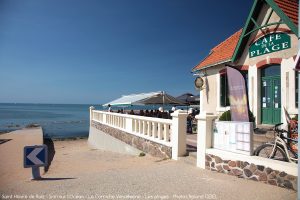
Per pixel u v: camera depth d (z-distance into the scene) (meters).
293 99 11.78
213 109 16.91
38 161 8.12
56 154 18.88
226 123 7.93
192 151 10.11
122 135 15.55
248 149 7.26
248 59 14.15
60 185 7.25
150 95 17.22
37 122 69.62
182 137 9.93
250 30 13.84
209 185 6.77
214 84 16.92
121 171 8.80
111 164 11.65
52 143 28.84
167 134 10.73
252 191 6.21
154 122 11.64
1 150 19.33
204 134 8.45
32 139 26.28
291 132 7.61
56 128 53.19
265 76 13.46
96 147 21.86
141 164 10.38
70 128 53.28
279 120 12.62
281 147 6.98
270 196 5.86
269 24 12.66
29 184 7.52
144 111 20.44
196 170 8.30
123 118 15.62
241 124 7.48
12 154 17.50
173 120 10.12
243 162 7.22
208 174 7.78
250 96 13.91
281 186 6.35
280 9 12.01
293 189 6.12
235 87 10.83
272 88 13.08
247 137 7.30
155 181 7.28
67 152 19.73
